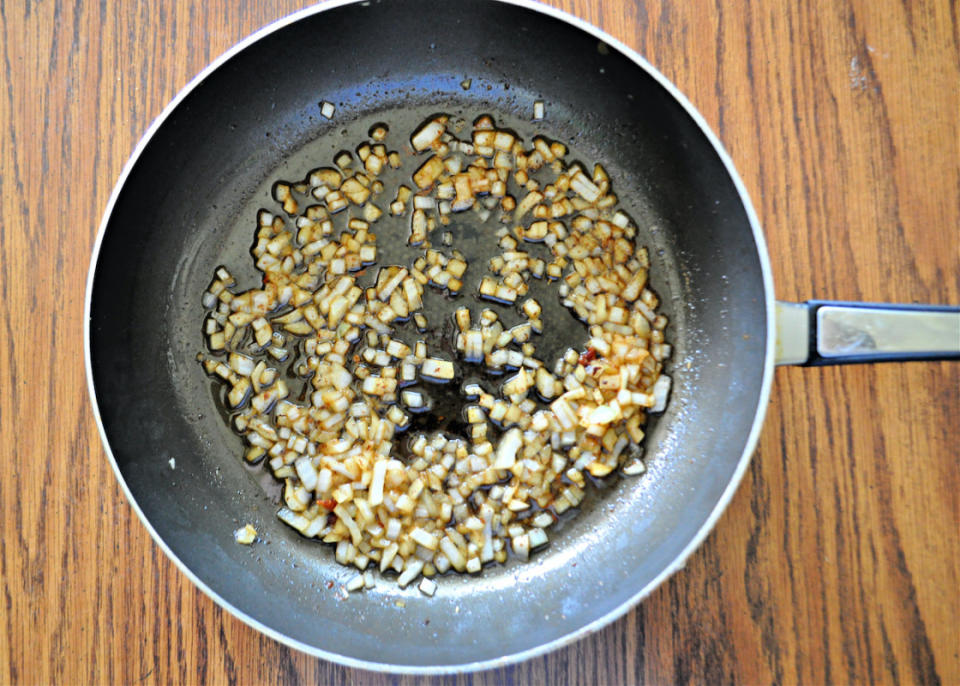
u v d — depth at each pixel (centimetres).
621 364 45
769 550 45
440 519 45
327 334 46
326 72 47
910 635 44
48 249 46
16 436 45
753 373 43
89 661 45
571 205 47
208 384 46
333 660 40
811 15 46
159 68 46
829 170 46
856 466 45
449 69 47
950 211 46
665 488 45
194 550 45
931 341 40
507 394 46
